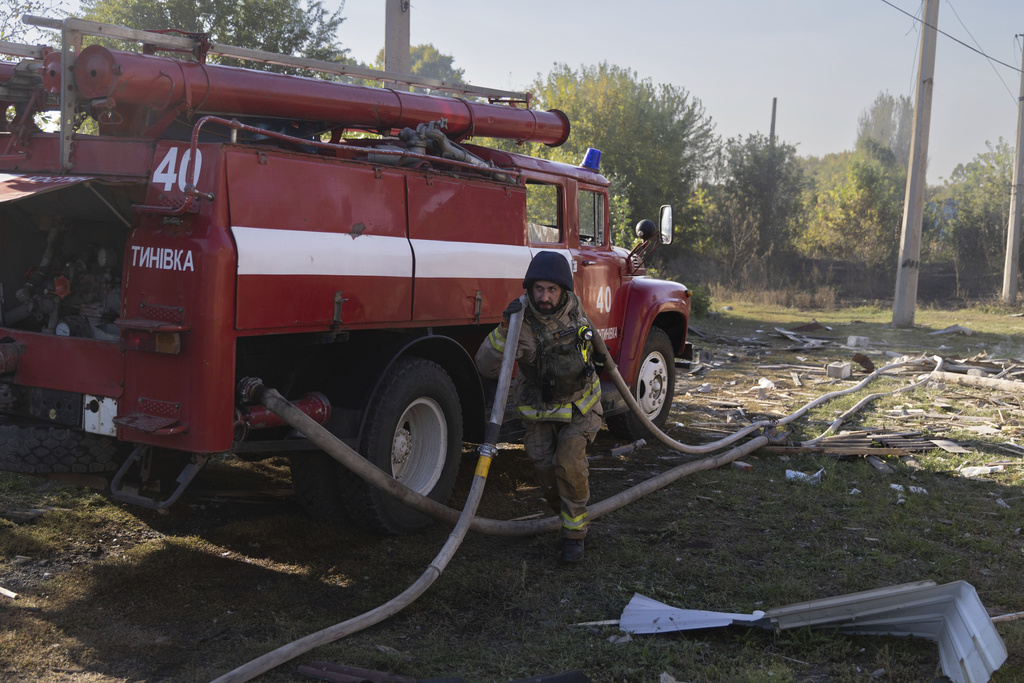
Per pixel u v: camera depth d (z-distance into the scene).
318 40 15.07
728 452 6.51
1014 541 4.77
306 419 3.62
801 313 23.73
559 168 6.11
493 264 5.16
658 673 3.19
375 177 4.29
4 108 4.57
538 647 3.38
